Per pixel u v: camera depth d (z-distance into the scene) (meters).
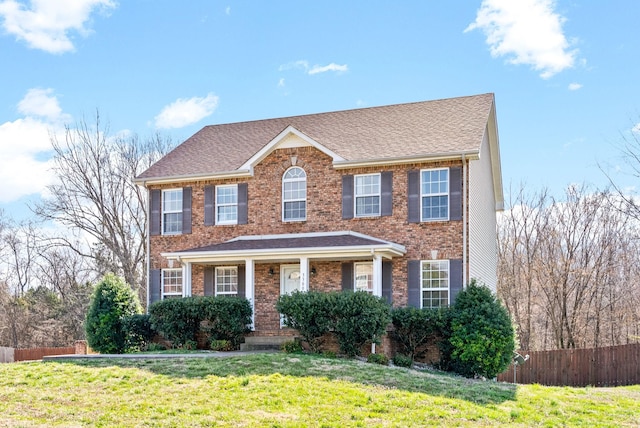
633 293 37.41
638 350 26.67
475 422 13.27
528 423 13.74
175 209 27.34
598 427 13.91
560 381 28.25
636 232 36.59
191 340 23.17
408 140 24.83
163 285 27.17
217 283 26.34
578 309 36.97
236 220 26.28
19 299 47.56
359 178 24.70
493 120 27.98
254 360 17.97
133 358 18.97
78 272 49.19
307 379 15.84
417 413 13.47
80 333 45.09
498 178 31.11
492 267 30.42
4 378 16.08
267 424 12.16
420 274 23.39
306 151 25.50
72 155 40.59
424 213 23.61
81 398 14.01
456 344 20.94
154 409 13.05
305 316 20.94
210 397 14.08
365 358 21.19
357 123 27.59
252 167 26.06
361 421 12.61
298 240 24.22
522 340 38.75
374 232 24.16
